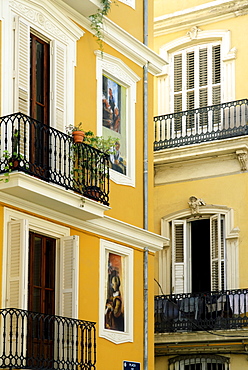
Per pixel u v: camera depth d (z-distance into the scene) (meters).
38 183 15.50
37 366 15.28
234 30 25.39
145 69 20.53
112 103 19.34
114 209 18.72
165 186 25.33
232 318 22.75
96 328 17.70
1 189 15.22
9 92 15.94
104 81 19.14
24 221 15.51
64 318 16.08
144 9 20.75
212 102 25.47
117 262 18.83
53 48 17.31
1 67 15.87
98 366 17.58
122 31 19.45
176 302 23.70
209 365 23.30
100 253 18.17
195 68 25.95
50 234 16.80
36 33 16.97
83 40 18.36
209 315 23.34
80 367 16.34
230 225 24.03
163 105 26.19
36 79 16.97
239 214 23.98
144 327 19.25
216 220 24.25
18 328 15.19
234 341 22.69
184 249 24.59
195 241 24.84
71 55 17.86
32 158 16.33
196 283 24.55
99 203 17.08
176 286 24.44
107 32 19.02
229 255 23.92
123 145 19.56
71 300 16.62
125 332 18.66
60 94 17.33
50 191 15.87
